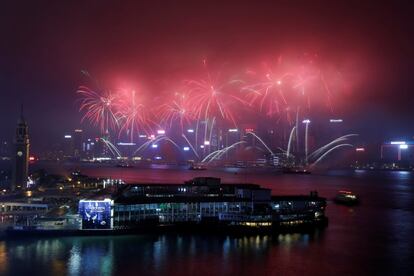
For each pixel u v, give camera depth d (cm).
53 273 12019
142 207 16775
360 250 14688
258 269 12544
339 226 18850
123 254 13838
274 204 18250
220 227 17200
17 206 18862
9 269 12294
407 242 15875
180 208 17275
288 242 15700
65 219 16162
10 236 15800
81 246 14725
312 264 13088
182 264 12875
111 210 16262
